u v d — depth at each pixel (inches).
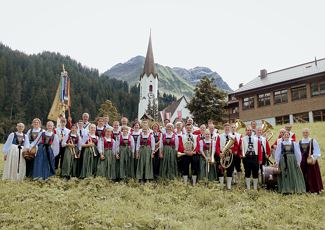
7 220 288.5
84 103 4138.8
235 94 1817.2
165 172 459.5
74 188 398.0
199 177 458.0
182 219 321.1
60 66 5039.4
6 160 439.5
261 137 469.4
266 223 313.9
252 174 445.7
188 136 464.1
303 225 312.0
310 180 428.1
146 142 457.1
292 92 1592.0
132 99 5078.7
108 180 437.1
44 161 437.4
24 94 3759.8
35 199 348.2
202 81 1764.3
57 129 474.3
